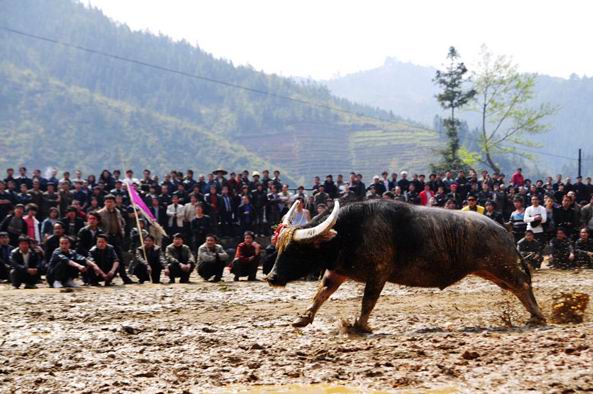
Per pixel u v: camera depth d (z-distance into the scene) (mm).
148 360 12078
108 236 25500
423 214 14344
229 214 33094
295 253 14445
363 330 14203
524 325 14680
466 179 35469
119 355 12609
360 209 14297
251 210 33562
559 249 29109
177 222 31203
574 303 14977
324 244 14391
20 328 15672
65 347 13484
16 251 23703
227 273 29625
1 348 13477
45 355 12758
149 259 25359
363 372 10703
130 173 28125
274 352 12383
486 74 69500
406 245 14188
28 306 19172
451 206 29250
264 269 26281
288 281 14492
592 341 11672
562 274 27328
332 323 15758
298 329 14961
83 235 24797
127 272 29578
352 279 14508
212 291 22734
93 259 24469
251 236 26281
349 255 14211
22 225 27016
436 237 14180
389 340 12945
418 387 9914
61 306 19141
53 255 23781
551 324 14750
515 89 69188
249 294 21875
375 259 14086
